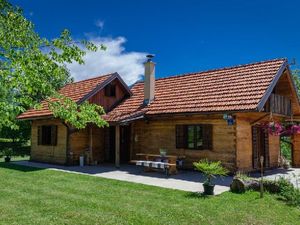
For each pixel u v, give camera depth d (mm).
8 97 6730
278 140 19047
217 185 11641
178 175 14062
